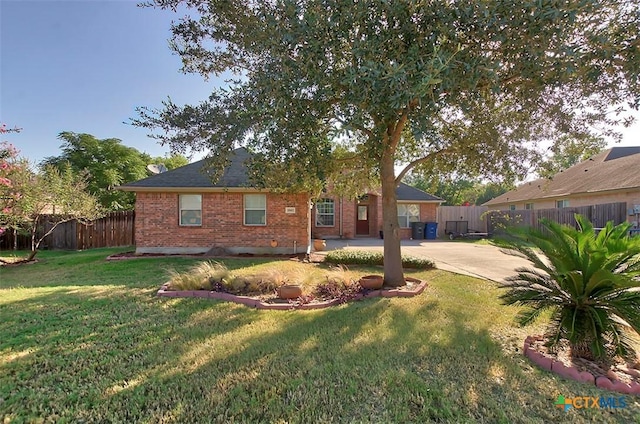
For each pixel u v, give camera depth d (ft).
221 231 39.06
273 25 12.49
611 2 11.39
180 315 15.69
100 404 8.55
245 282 20.24
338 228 61.41
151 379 9.77
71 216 42.34
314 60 12.21
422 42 11.96
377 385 9.46
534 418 8.11
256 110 13.76
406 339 12.75
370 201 64.59
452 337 12.97
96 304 17.48
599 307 10.84
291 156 16.29
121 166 73.20
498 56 12.34
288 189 25.23
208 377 9.87
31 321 14.79
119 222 49.96
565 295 11.32
